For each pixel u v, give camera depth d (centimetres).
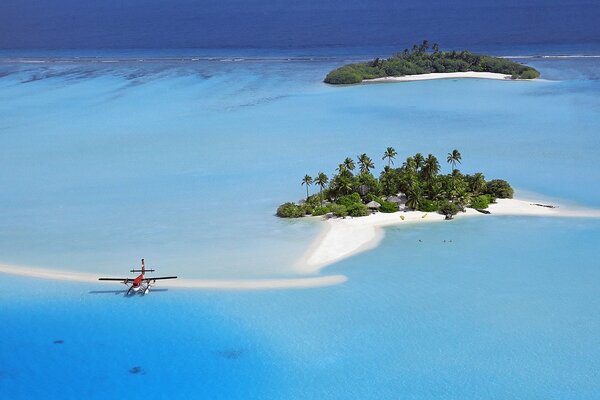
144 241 12219
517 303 9662
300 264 11038
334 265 11012
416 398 7612
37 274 10800
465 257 11269
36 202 14750
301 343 8744
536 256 11269
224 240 12162
